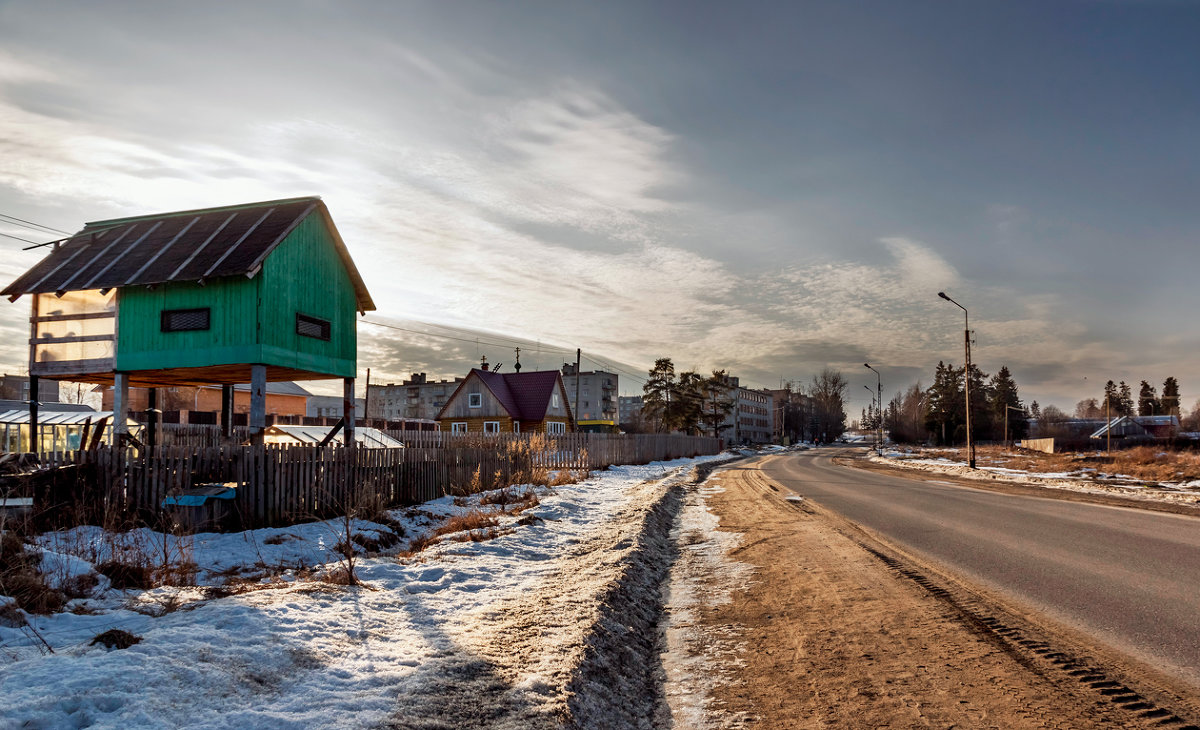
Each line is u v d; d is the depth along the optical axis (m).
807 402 178.38
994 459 48.66
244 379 19.59
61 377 18.88
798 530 13.08
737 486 25.56
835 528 13.21
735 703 4.84
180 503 11.23
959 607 6.99
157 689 3.81
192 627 4.96
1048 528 13.13
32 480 10.85
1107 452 49.22
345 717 3.74
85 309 17.59
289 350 17.48
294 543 10.70
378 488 14.72
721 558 10.57
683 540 12.64
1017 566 9.20
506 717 3.97
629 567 8.65
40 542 8.81
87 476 11.85
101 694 3.67
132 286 16.98
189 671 4.08
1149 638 5.90
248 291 16.58
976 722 4.27
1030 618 6.56
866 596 7.59
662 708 4.86
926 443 116.81
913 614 6.78
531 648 5.25
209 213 19.17
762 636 6.37
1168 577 8.42
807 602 7.49
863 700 4.71
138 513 11.46
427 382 125.12
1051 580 8.27
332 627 5.40
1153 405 141.25
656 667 5.75
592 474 28.69
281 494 12.38
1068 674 5.05
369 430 25.89
